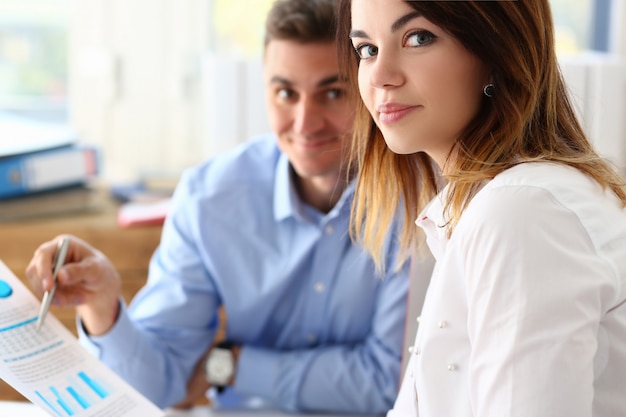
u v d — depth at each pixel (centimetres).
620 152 177
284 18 124
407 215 98
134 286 177
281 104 129
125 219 177
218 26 224
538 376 65
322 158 130
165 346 138
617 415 74
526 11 76
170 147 227
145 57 223
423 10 73
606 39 227
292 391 136
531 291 67
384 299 136
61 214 185
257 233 141
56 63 226
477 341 69
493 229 70
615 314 73
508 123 77
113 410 96
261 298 140
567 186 72
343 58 93
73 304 121
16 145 185
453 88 76
